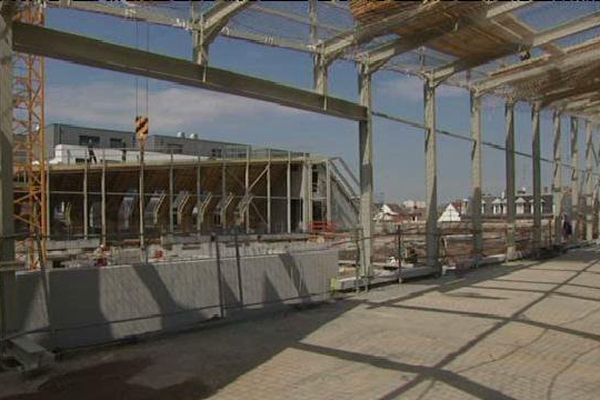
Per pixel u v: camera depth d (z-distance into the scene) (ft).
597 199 100.83
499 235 80.07
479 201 60.54
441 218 126.11
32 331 22.75
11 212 24.16
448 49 44.62
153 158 144.66
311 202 128.26
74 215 118.11
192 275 29.78
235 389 19.25
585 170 96.12
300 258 35.78
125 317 26.86
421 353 23.54
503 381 19.80
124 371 21.50
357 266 41.16
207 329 28.43
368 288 41.81
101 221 114.83
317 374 20.75
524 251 67.92
